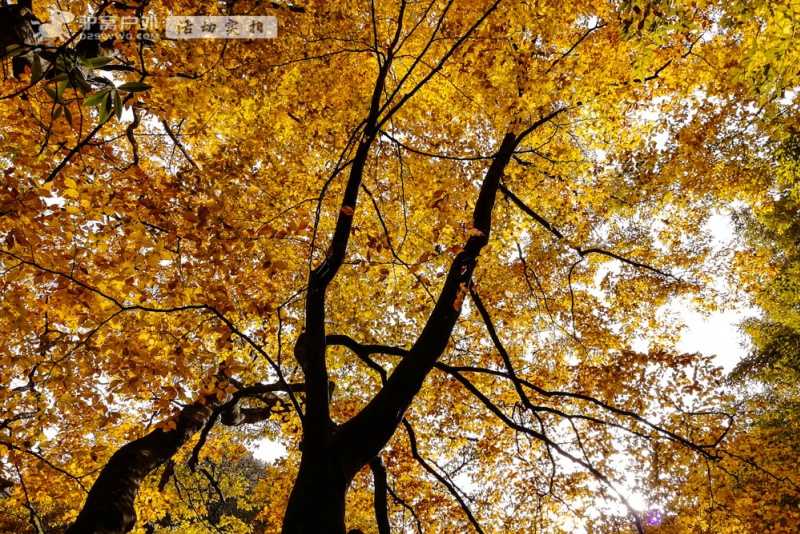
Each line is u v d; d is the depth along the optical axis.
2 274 4.23
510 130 5.75
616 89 6.45
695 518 6.92
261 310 4.60
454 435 8.92
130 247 4.38
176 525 9.81
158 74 4.32
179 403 4.70
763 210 8.61
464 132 8.02
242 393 6.43
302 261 7.06
